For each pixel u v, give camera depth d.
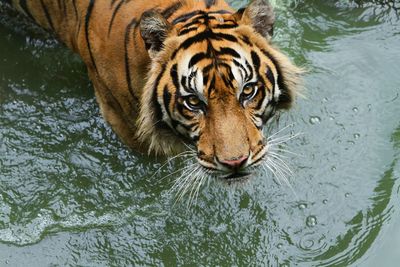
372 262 7.38
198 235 7.79
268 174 8.17
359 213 7.84
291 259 7.52
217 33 6.19
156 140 6.94
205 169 6.31
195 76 6.02
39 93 9.13
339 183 8.12
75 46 8.16
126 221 7.93
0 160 8.40
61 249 7.68
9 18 9.79
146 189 8.18
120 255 7.64
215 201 8.03
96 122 8.77
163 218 7.95
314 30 9.96
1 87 9.23
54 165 8.38
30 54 9.63
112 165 8.38
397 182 8.05
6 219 7.93
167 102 6.34
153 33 6.20
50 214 7.97
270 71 6.30
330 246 7.59
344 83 9.16
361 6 10.24
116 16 7.01
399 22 10.08
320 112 8.77
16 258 7.60
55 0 8.02
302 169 8.23
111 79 7.14
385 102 8.94
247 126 6.14
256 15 6.29
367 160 8.32
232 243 7.70
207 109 6.09
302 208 7.92
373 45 9.74
